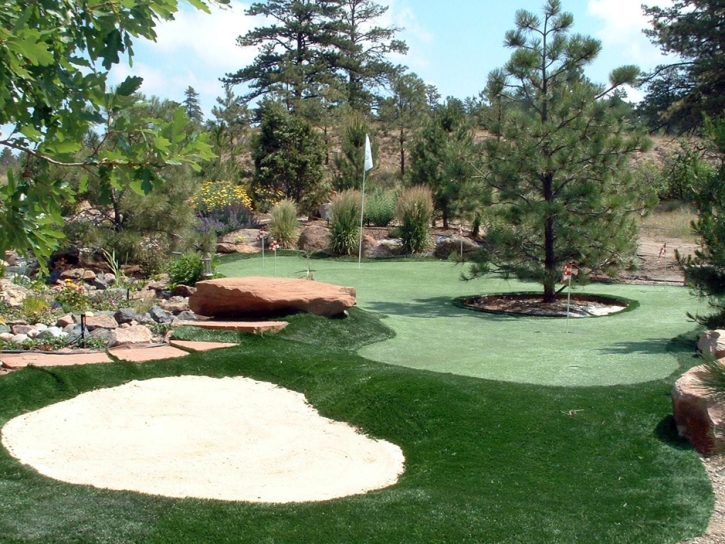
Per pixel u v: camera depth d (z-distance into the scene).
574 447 5.22
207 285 8.97
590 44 11.86
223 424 5.98
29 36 2.24
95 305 9.99
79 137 2.61
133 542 3.76
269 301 8.79
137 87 2.65
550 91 12.28
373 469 5.16
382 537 3.88
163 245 14.27
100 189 2.70
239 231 21.78
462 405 5.94
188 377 7.01
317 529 3.96
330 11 41.06
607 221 11.89
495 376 6.96
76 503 4.23
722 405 5.00
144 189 2.69
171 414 6.14
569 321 10.52
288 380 6.99
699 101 26.56
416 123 30.56
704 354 4.47
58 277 12.73
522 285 14.41
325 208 25.06
